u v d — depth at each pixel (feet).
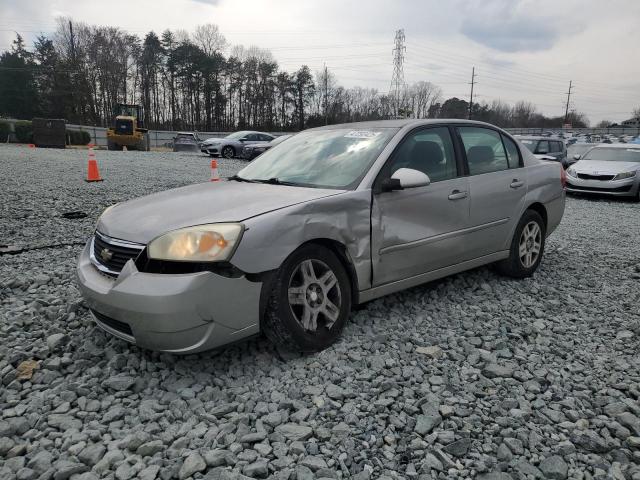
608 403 9.01
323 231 10.30
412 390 9.27
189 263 8.93
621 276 17.17
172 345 8.94
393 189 11.50
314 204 10.25
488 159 15.06
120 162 56.59
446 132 14.01
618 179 42.63
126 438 7.61
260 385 9.37
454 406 8.77
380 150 12.25
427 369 10.11
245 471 7.00
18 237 20.26
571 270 17.85
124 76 235.20
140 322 8.88
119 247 9.77
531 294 14.99
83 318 12.06
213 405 8.73
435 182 13.00
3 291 13.73
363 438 7.89
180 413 8.48
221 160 71.26
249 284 9.27
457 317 12.85
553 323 12.75
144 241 9.47
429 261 12.89
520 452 7.63
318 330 10.51
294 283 10.18
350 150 12.72
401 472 7.17
